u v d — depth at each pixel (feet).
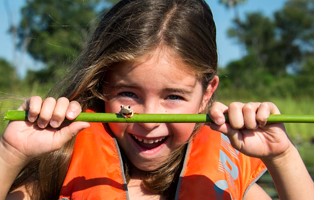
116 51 6.74
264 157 6.38
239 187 7.66
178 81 6.58
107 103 6.97
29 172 7.45
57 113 5.94
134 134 6.77
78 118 6.06
